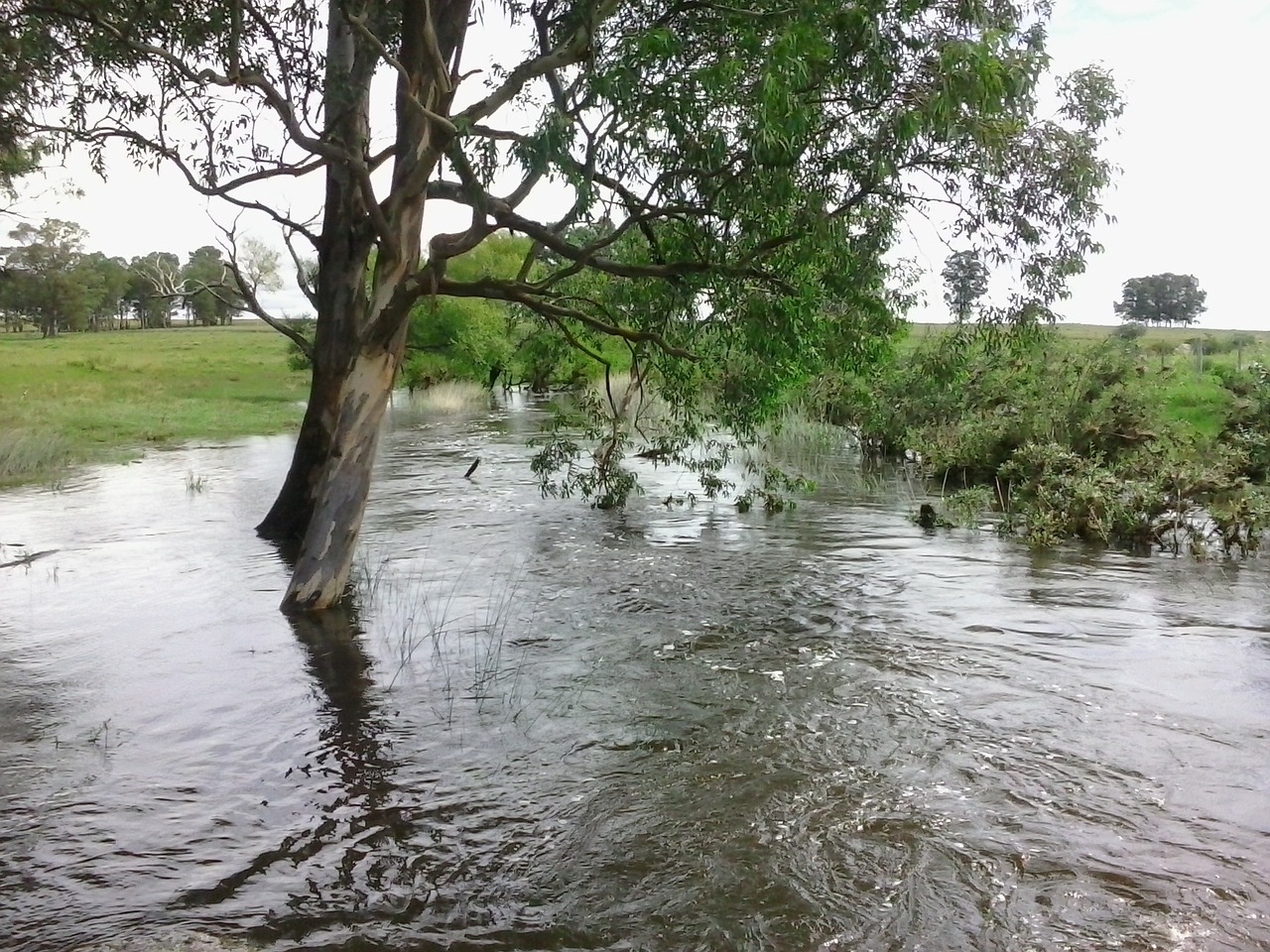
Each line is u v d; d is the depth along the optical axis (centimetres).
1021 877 432
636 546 1154
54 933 392
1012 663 719
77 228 8344
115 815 495
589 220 771
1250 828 473
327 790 524
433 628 824
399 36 1085
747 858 450
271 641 789
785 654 749
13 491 1598
